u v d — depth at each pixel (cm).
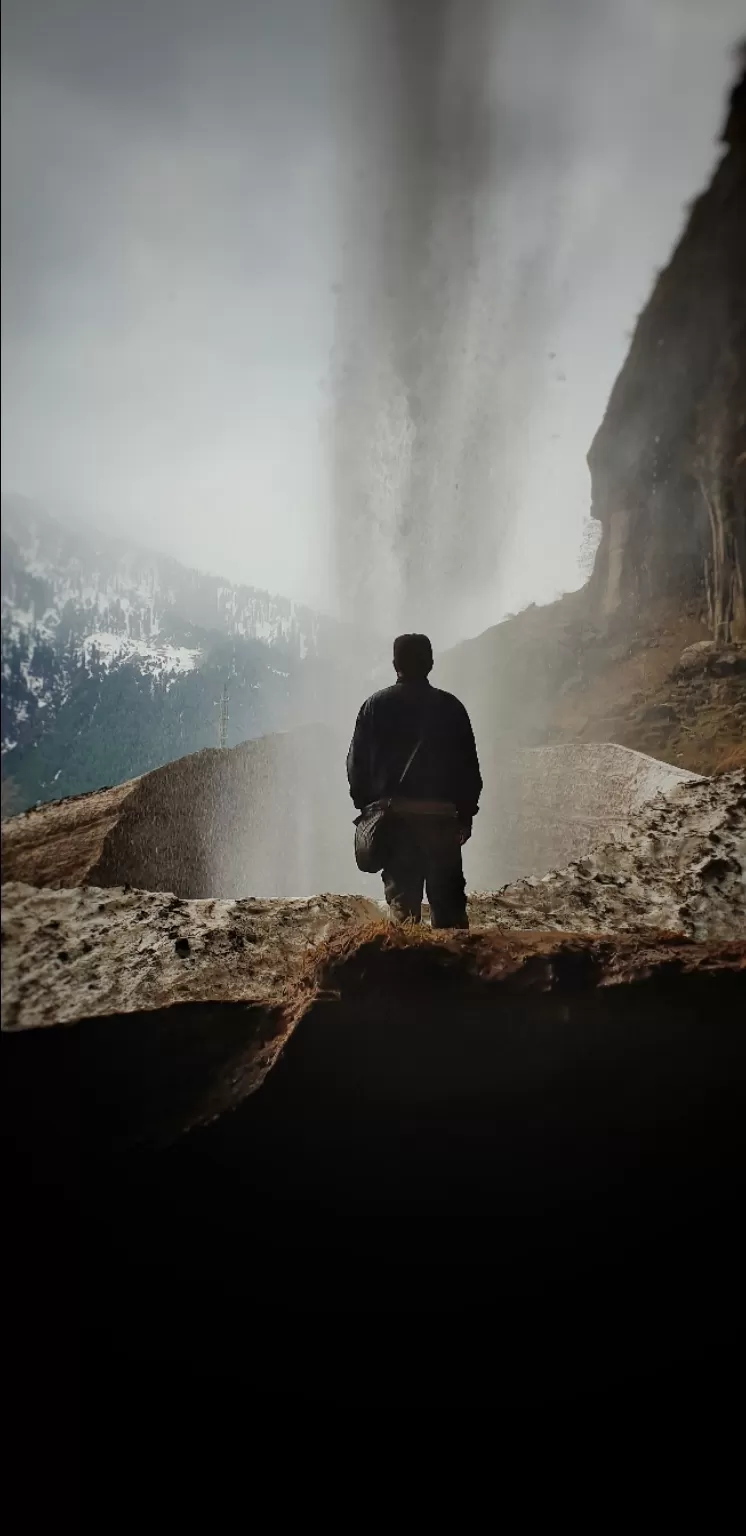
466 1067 208
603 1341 203
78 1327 199
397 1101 207
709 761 1385
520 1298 204
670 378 2456
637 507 2570
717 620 2069
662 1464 197
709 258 2270
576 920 400
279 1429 197
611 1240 206
